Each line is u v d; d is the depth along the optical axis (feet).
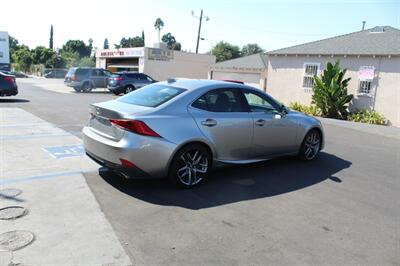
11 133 28.55
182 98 17.43
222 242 12.32
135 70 115.34
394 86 55.83
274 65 70.79
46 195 15.64
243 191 17.46
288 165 22.80
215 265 10.93
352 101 60.34
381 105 57.31
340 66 61.52
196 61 119.96
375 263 11.49
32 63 234.17
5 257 10.73
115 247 11.63
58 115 39.68
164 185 17.57
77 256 11.00
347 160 25.41
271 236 12.92
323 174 21.20
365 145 32.55
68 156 22.25
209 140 17.62
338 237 13.12
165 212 14.51
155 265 10.75
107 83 85.81
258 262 11.20
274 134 20.92
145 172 15.99
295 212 15.20
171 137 16.26
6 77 51.90
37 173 18.54
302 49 67.51
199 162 17.70
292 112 22.72
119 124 15.80
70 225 12.97
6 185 16.60
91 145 17.16
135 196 16.03
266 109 20.90
